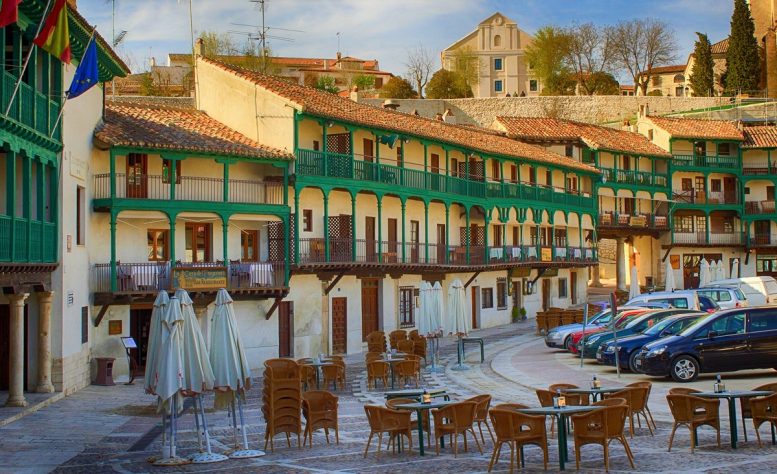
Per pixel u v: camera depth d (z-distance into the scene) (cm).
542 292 6325
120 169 3388
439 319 3519
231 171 3738
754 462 1541
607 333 3341
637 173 7331
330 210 4216
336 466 1673
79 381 2967
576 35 11869
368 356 3066
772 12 11475
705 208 7762
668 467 1529
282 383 1902
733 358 2666
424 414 1902
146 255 3459
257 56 8969
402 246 4556
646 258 7875
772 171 7881
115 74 3338
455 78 11119
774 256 7962
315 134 4103
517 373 3167
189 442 2012
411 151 4806
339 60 12594
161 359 1780
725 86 10669
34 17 2445
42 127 2584
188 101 6819
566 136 6950
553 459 1664
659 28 11894
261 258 3806
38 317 2692
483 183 5322
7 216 2311
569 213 6431
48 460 1802
